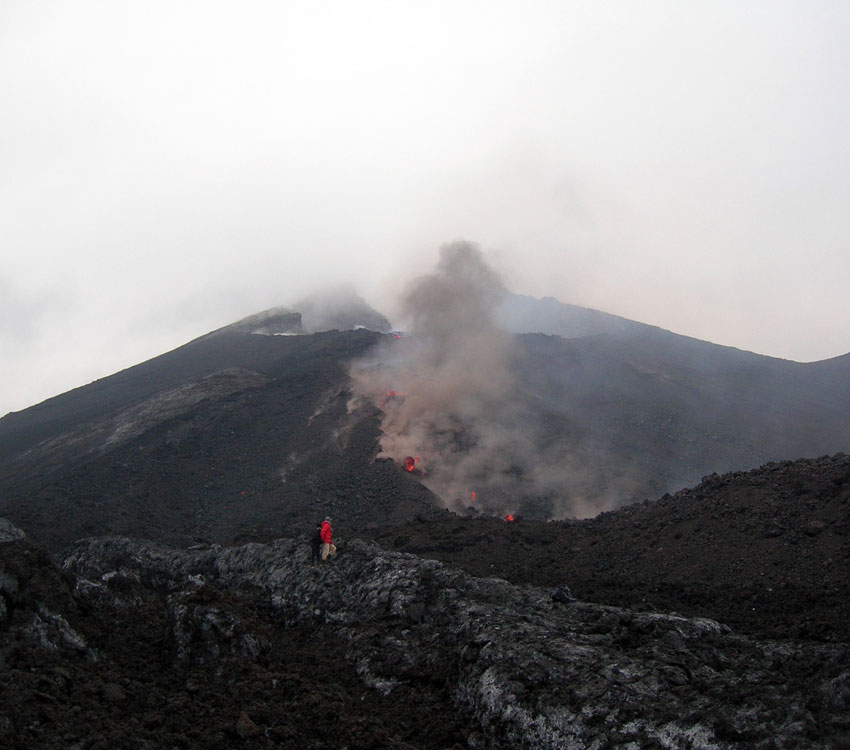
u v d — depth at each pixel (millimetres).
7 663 18922
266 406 100562
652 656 20031
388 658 22812
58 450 96500
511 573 31922
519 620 23266
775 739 15508
